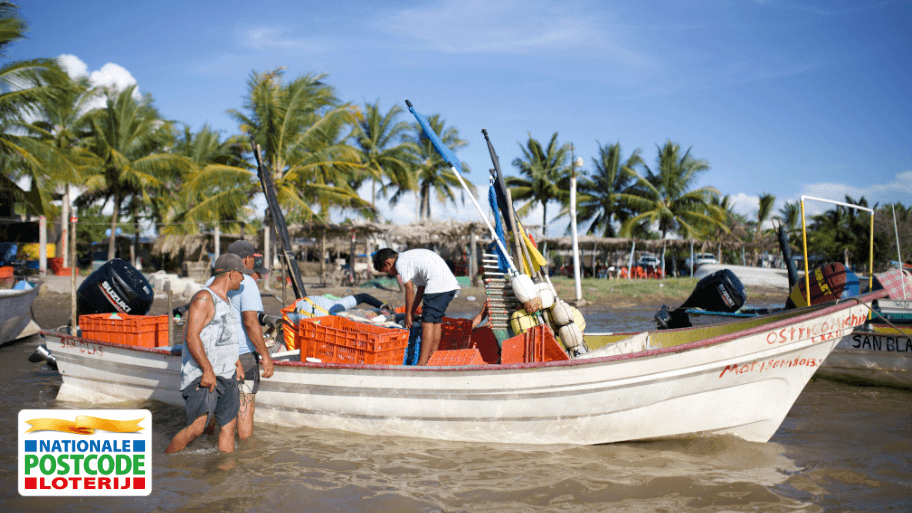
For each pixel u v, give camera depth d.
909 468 4.60
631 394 5.10
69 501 3.96
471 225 27.80
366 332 5.73
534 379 5.09
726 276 9.91
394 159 39.97
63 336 6.93
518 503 3.96
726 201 50.31
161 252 37.31
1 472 4.44
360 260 40.62
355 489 4.19
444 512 3.82
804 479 4.39
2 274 11.63
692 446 5.21
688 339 7.20
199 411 4.85
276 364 5.70
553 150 43.75
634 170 42.28
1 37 19.47
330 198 27.72
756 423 5.20
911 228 27.22
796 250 48.09
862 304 5.16
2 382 7.84
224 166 26.58
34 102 20.78
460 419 5.29
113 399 6.70
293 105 26.56
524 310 6.02
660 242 37.69
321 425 5.68
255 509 3.85
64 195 27.16
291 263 7.68
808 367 5.12
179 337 8.46
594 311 18.81
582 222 43.66
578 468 4.64
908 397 7.02
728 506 3.92
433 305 5.96
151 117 34.34
